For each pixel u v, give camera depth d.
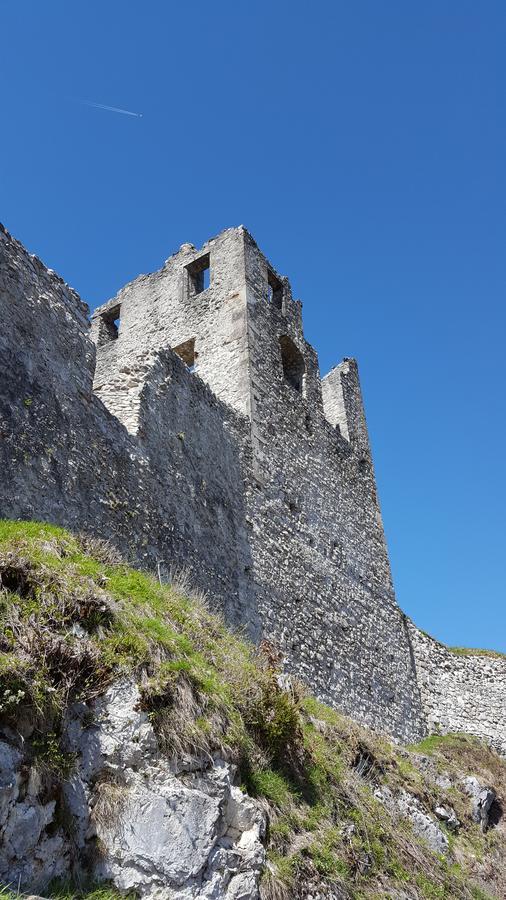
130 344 19.03
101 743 6.27
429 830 11.38
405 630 20.36
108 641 6.93
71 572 7.43
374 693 17.34
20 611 6.50
